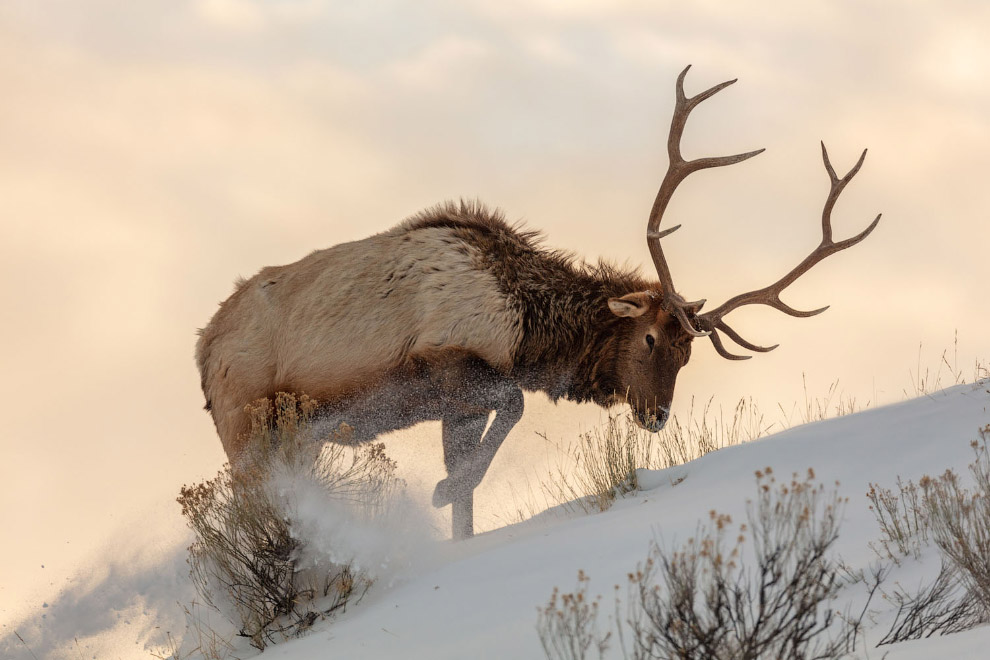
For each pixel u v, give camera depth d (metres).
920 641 14.63
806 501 17.02
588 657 16.38
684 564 15.30
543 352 34.88
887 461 25.62
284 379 35.00
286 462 28.66
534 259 35.31
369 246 35.31
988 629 14.30
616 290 35.62
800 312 34.50
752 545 20.11
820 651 15.09
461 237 34.69
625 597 18.86
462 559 26.77
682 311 33.88
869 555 19.52
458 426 33.69
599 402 36.50
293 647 23.56
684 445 33.88
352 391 34.31
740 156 34.09
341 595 25.94
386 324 34.00
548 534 26.20
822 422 31.09
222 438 36.94
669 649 14.89
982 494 20.30
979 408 27.70
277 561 26.61
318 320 34.66
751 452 28.84
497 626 19.42
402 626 21.67
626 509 27.08
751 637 14.37
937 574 17.55
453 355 33.31
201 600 29.73
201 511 27.58
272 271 36.56
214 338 36.91
